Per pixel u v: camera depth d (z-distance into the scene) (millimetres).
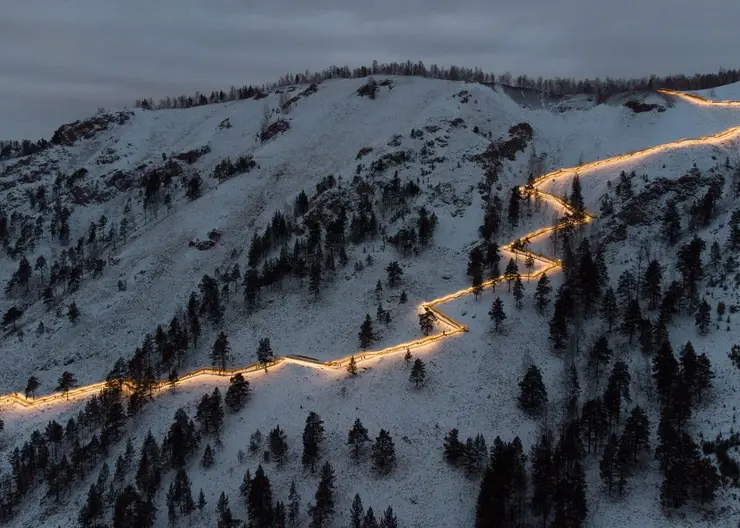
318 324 155125
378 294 159250
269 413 128375
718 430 105562
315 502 107750
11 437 136500
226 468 116812
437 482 109500
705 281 140125
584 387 123562
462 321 145250
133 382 143000
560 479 101438
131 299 181625
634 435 103562
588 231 169875
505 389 126312
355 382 132750
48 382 155375
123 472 117938
